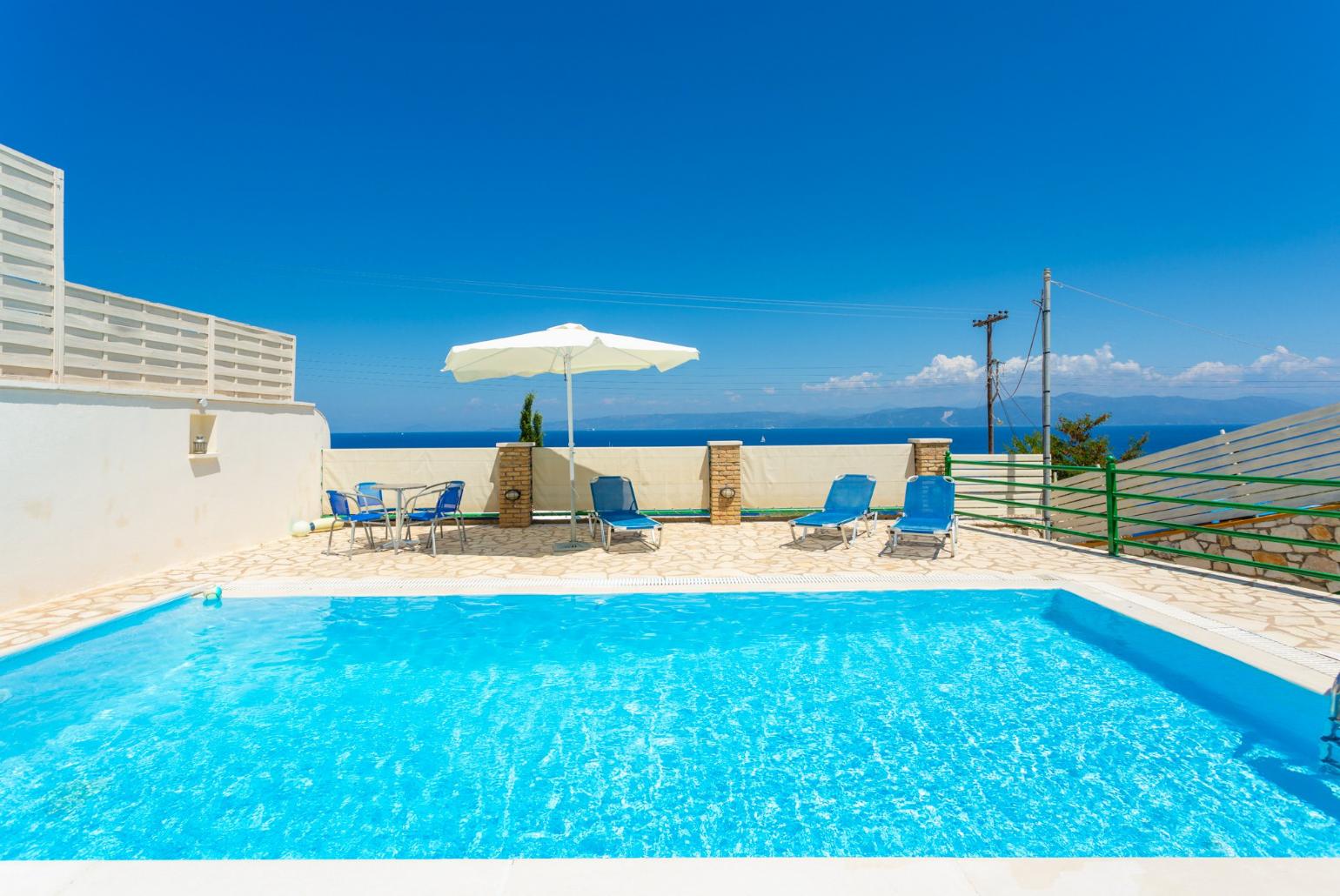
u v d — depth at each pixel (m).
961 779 3.49
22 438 6.13
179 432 8.19
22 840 3.00
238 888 2.12
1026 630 5.82
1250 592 6.42
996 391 31.31
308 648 5.48
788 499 12.13
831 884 2.13
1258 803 3.22
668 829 3.11
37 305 6.36
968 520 11.64
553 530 11.09
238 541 9.32
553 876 2.19
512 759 3.77
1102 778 3.48
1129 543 8.23
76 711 4.35
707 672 4.98
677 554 8.75
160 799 3.36
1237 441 8.14
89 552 6.84
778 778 3.54
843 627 5.89
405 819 3.20
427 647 5.51
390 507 10.27
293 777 3.58
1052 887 2.11
